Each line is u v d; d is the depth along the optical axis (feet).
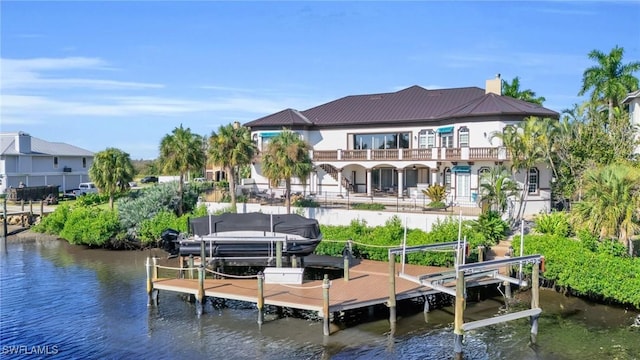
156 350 61.46
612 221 73.15
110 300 80.33
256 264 87.15
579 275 72.28
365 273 81.76
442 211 111.14
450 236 90.53
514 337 63.57
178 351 61.11
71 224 128.16
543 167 122.72
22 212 156.66
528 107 130.41
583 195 88.69
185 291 73.82
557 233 89.51
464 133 130.93
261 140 155.84
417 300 76.89
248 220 88.07
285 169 107.86
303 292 70.64
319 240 86.43
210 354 60.08
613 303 73.05
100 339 64.90
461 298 59.06
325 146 155.22
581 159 107.76
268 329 66.95
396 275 79.97
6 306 78.02
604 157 104.37
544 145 111.34
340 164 148.46
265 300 67.51
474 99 143.64
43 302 79.92
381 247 92.84
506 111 124.57
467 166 129.08
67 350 61.82
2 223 156.04
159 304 77.71
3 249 123.95
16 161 212.64
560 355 58.49
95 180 140.56
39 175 221.05
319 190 152.97
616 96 143.23
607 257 71.26
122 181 143.54
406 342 62.54
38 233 144.15
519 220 111.14
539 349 60.13
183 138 130.21
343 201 132.77
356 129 151.02
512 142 112.88
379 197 139.64
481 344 61.72
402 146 146.20
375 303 66.95
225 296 70.38
